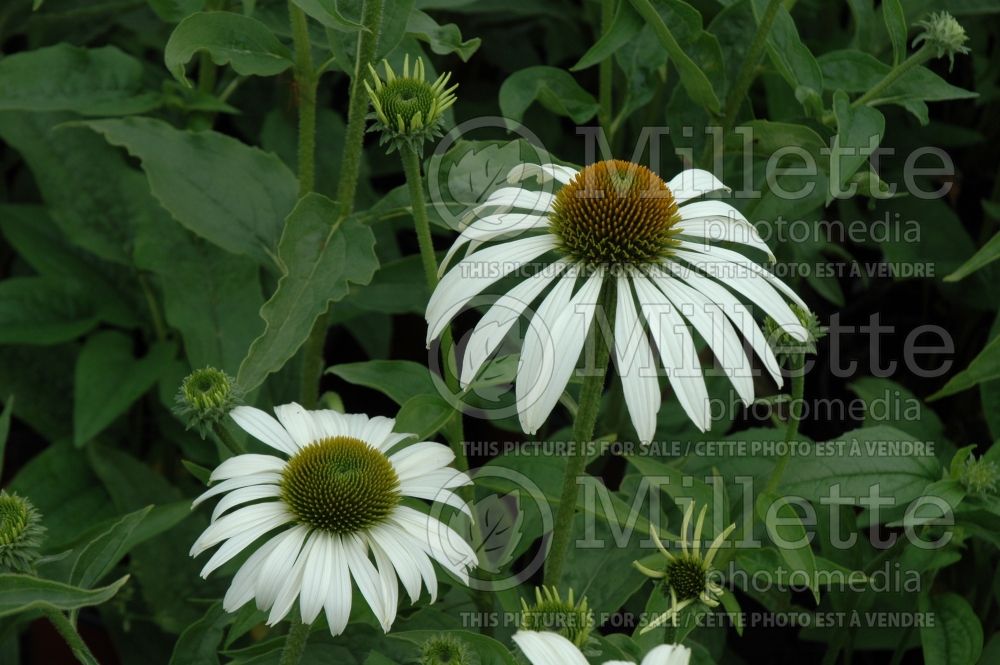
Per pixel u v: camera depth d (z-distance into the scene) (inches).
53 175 43.1
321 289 35.9
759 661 41.5
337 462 33.4
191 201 38.6
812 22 44.1
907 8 40.8
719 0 38.6
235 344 40.6
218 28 36.4
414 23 37.0
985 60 44.0
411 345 45.5
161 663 41.5
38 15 44.1
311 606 32.4
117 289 43.9
